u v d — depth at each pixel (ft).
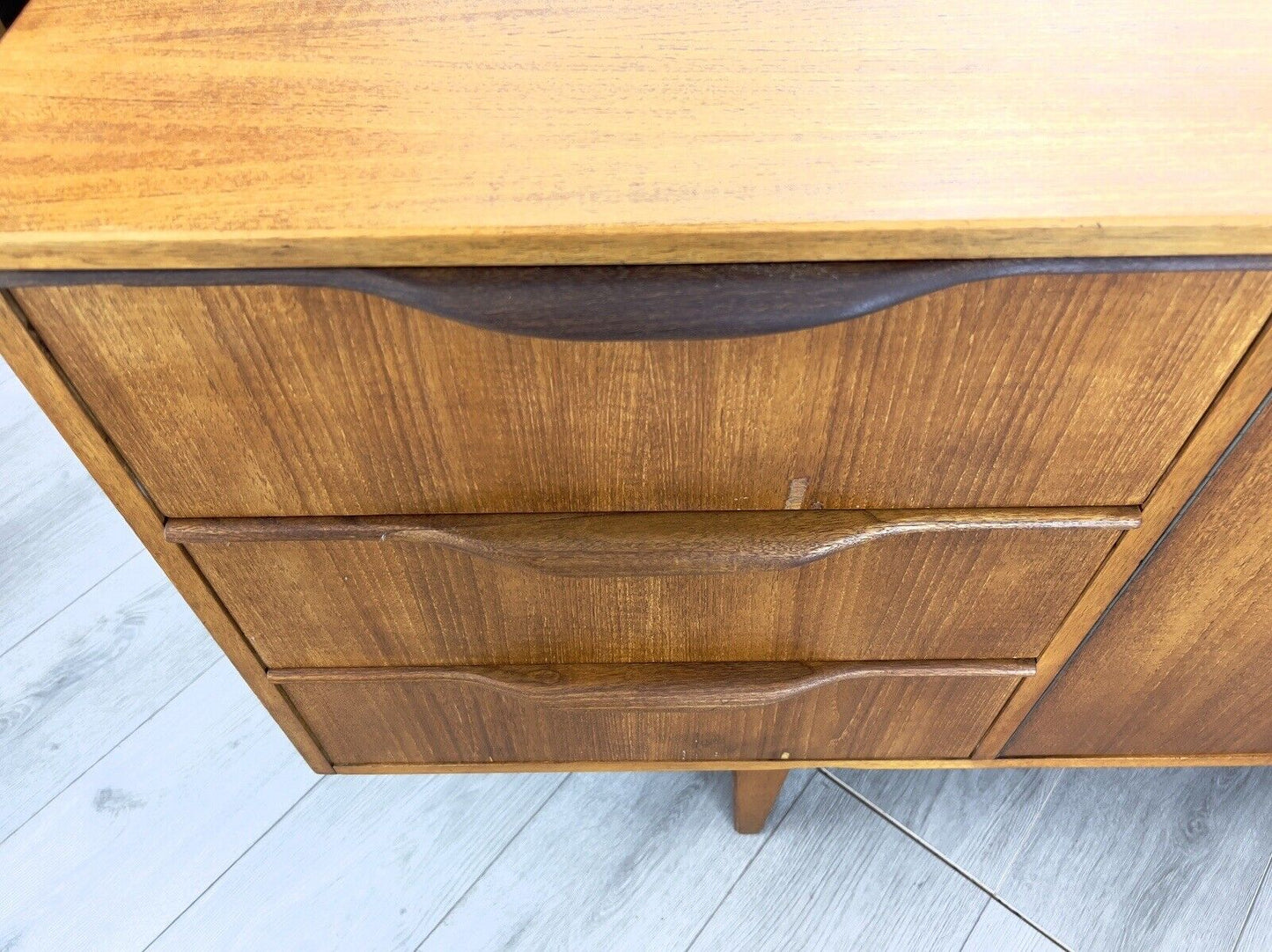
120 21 1.47
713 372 1.40
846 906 2.86
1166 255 1.22
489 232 1.18
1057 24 1.44
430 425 1.50
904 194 1.21
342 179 1.24
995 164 1.24
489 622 1.97
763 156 1.26
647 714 2.26
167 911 2.86
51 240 1.19
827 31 1.44
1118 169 1.24
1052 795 3.02
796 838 2.97
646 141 1.28
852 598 1.89
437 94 1.35
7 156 1.28
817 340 1.35
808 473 1.59
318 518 1.69
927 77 1.36
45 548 3.56
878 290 1.21
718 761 2.48
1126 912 2.82
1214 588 1.84
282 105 1.34
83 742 3.15
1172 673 2.11
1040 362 1.39
